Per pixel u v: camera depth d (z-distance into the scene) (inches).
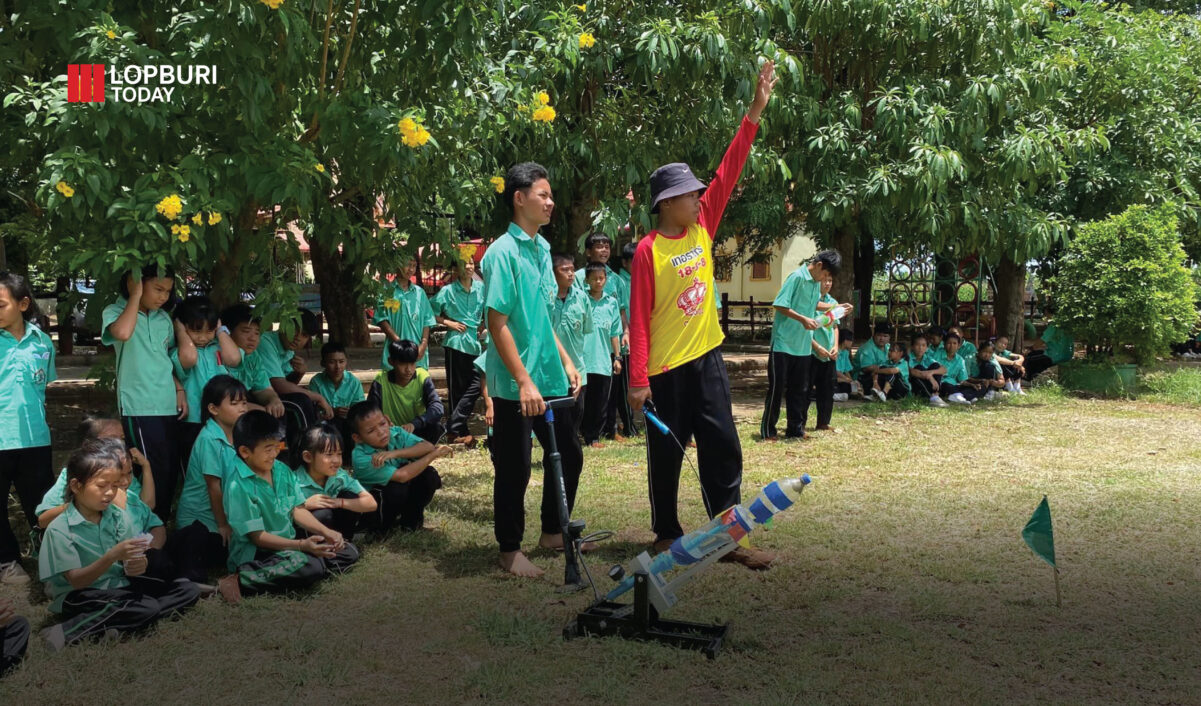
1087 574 173.3
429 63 217.0
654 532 194.2
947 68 400.8
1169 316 431.8
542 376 180.4
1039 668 131.2
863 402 417.4
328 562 175.9
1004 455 289.7
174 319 203.9
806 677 127.0
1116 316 432.5
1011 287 522.0
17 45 191.9
